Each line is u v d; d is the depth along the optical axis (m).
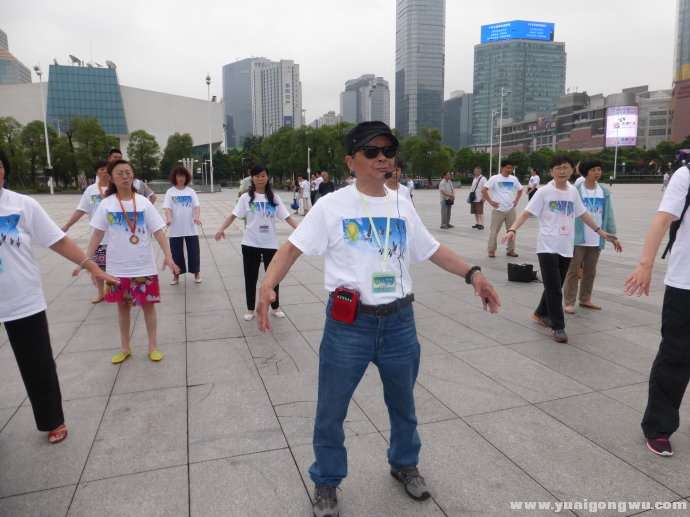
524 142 136.00
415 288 6.68
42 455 2.79
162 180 81.06
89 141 58.47
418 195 38.75
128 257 4.03
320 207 2.18
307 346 4.50
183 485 2.50
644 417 2.85
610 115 85.62
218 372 3.93
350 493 2.43
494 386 3.60
